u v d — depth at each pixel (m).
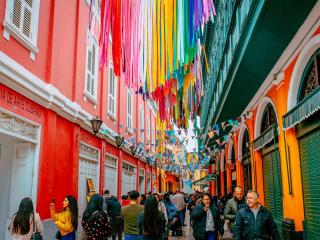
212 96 17.28
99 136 14.99
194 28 6.60
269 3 6.59
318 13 6.77
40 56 9.68
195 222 7.99
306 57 7.86
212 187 30.50
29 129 9.07
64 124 11.41
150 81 7.23
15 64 8.15
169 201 11.68
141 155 24.62
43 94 9.48
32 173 9.15
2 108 7.71
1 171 9.24
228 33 10.93
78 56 12.71
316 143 7.50
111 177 17.34
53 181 10.35
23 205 5.70
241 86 11.09
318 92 6.59
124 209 7.38
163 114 11.15
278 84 9.59
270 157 11.42
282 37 7.83
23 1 8.84
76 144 12.18
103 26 7.48
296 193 8.60
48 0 10.33
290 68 8.73
